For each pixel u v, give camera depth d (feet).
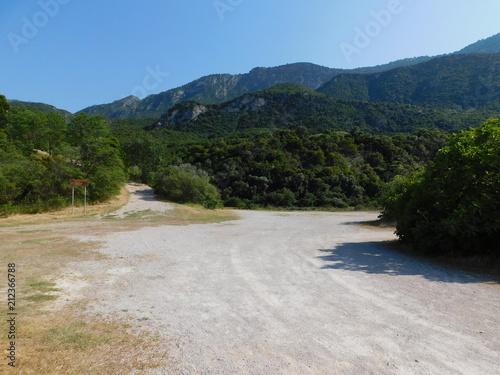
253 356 10.14
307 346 10.87
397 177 59.52
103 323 12.71
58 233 38.40
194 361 9.78
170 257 26.22
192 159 165.68
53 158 73.56
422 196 29.37
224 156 164.45
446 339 11.46
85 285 18.03
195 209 76.48
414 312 14.20
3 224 45.70
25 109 98.84
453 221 24.44
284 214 87.66
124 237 36.47
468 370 9.40
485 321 13.16
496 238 24.80
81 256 25.66
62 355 10.05
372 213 97.25
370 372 9.23
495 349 10.72
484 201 24.45
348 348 10.75
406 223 30.19
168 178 87.66
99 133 88.74
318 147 172.04
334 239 39.37
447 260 25.77
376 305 15.12
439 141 180.75
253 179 146.10
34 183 60.03
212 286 18.24
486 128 27.43
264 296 16.46
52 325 12.39
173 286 18.13
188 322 12.95
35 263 22.84
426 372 9.27
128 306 14.76
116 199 77.30
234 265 23.72
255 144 173.68
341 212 103.35
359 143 183.42
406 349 10.69
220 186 149.48
